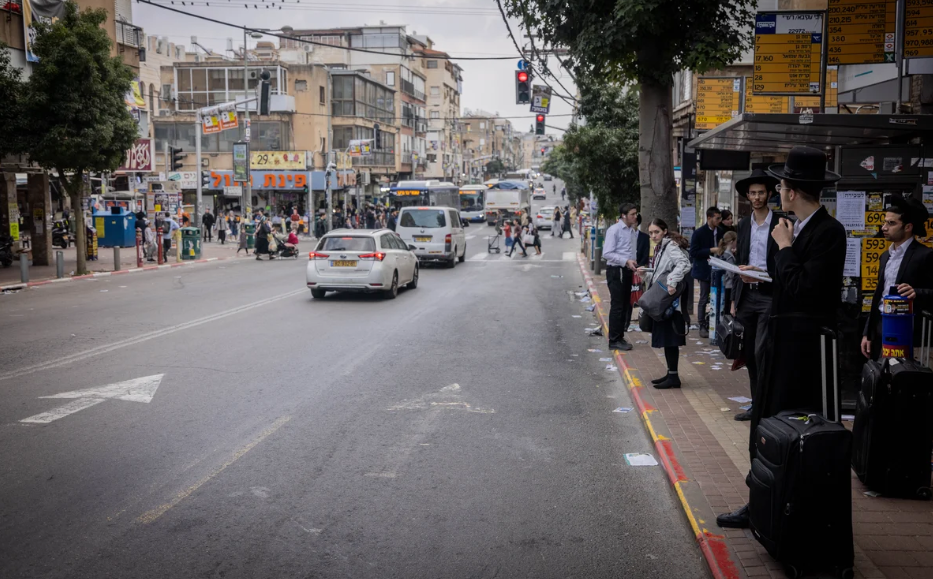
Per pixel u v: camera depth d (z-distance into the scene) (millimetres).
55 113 20969
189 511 5395
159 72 57906
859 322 7199
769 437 4301
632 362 10383
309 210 53594
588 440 7270
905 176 7531
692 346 11633
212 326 13547
